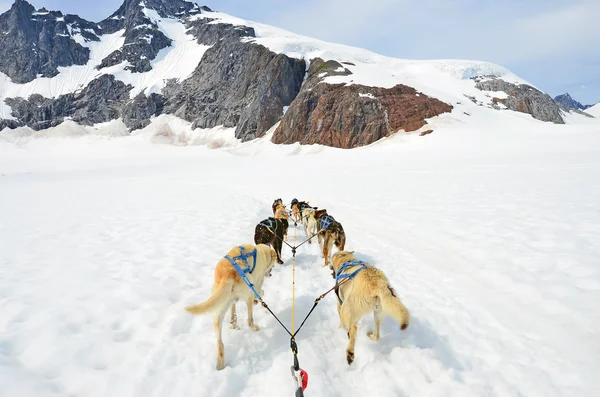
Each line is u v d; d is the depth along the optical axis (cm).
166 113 12581
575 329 479
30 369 393
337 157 5262
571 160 2562
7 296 574
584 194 1305
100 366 412
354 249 902
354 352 464
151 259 796
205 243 934
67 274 690
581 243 779
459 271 706
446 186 1769
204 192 2103
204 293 624
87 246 915
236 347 473
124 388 376
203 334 502
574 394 373
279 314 573
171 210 1471
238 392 392
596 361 418
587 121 10412
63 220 1297
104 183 3116
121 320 516
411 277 698
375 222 1160
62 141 11744
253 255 534
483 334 492
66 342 446
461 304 576
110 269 726
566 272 643
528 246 793
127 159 8625
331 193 1819
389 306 409
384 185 1980
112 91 13688
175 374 407
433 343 479
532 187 1545
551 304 542
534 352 445
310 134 8344
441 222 1066
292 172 3247
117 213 1437
